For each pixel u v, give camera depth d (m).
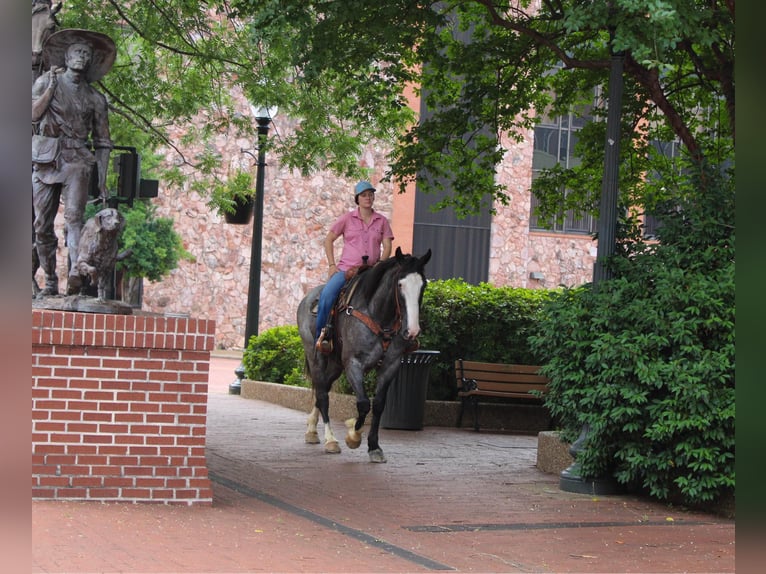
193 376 8.40
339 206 39.38
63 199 9.34
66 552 6.29
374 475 11.17
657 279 10.49
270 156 38.44
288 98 17.36
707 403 9.38
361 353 11.92
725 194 10.68
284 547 7.07
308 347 13.34
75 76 9.24
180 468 8.40
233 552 6.74
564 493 10.70
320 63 12.45
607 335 10.36
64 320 8.05
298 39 12.34
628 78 15.41
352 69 13.66
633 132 16.69
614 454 10.59
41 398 8.09
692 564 7.35
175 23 16.98
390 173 16.22
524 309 17.97
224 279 38.28
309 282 39.09
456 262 39.22
